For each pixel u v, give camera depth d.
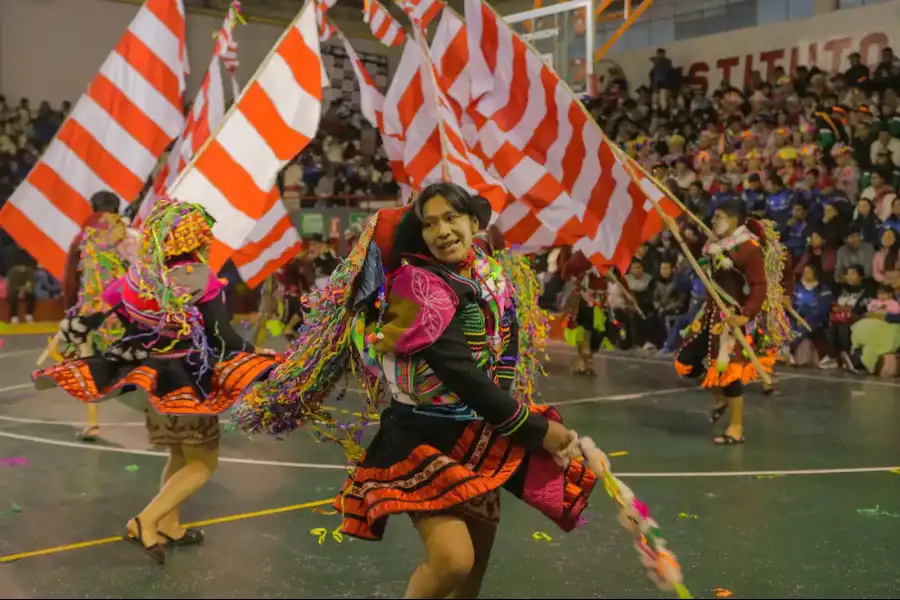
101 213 5.07
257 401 2.94
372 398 2.83
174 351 3.72
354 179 18.86
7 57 17.59
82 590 3.53
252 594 3.50
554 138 5.64
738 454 6.01
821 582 3.64
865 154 11.90
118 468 5.59
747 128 13.60
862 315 10.16
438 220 2.60
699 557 3.95
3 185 16.58
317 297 2.81
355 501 2.74
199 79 18.91
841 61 13.73
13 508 4.68
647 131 14.95
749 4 15.59
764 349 6.32
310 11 4.96
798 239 11.17
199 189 4.68
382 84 20.52
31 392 8.56
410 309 2.55
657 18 17.02
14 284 15.57
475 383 2.52
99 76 5.24
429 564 2.57
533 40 10.95
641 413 7.56
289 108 4.91
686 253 5.55
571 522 2.79
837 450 6.11
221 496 4.91
